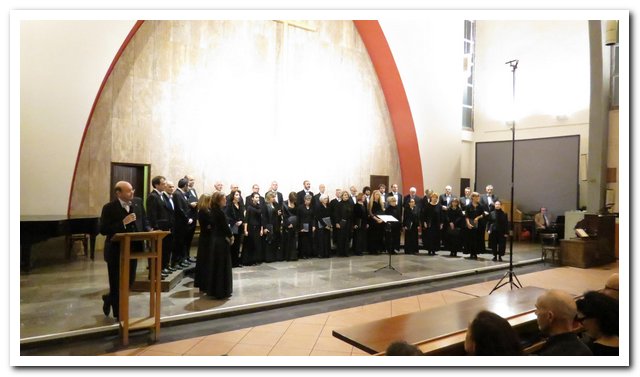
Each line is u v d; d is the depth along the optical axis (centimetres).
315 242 841
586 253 789
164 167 867
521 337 287
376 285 589
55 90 721
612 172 987
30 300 474
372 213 905
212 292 500
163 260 592
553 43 1169
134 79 834
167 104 870
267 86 995
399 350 187
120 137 821
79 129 753
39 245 743
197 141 903
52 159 731
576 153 1109
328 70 1102
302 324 436
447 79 1256
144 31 843
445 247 926
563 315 207
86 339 373
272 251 775
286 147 1028
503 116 1277
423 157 1218
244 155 963
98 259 724
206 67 913
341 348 368
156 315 379
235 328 420
